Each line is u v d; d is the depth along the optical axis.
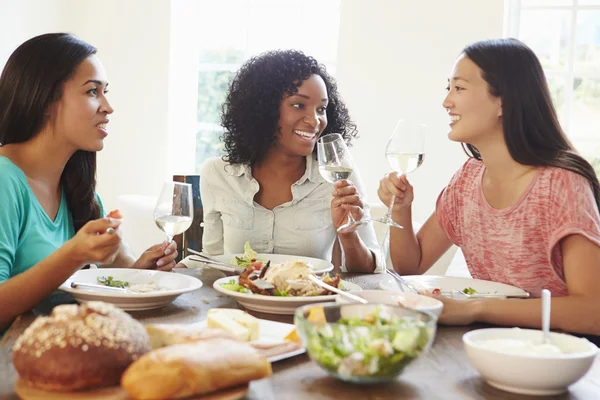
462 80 1.90
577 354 1.08
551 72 4.06
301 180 2.39
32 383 0.98
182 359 0.94
